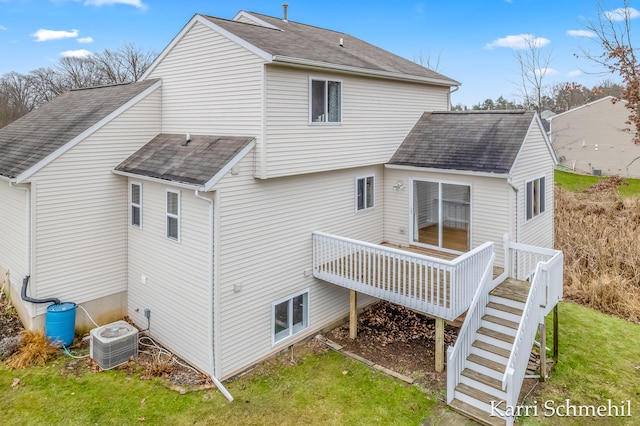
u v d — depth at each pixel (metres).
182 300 9.34
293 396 8.02
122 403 7.67
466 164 10.80
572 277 13.85
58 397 7.78
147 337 10.44
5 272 10.95
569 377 8.73
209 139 9.85
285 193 9.81
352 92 10.91
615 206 21.23
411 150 12.28
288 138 9.34
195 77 10.32
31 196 9.16
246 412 7.49
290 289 10.08
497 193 10.46
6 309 10.73
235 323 8.87
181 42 10.60
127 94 11.29
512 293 9.18
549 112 46.69
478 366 7.96
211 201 8.30
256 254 9.22
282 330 10.05
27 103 41.25
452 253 11.52
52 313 9.38
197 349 9.02
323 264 10.42
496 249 10.63
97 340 8.89
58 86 42.41
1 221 10.79
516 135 10.96
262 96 8.73
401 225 12.52
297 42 10.81
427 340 10.38
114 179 10.57
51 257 9.60
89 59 43.19
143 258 10.42
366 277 9.61
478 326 8.71
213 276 8.48
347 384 8.43
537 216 12.21
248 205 8.97
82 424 7.06
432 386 8.30
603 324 11.36
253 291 9.20
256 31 10.55
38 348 9.04
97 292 10.51
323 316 10.98
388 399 7.89
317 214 10.71
